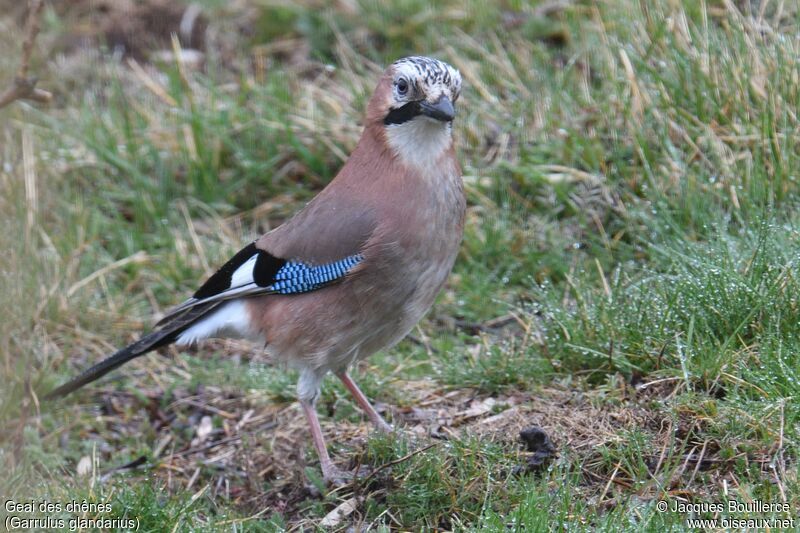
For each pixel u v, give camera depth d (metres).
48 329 11.18
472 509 7.77
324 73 14.12
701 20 11.74
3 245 10.73
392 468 8.23
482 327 10.70
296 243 8.51
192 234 12.19
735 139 10.70
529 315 9.90
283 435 9.51
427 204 8.37
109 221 12.52
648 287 9.24
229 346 11.21
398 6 14.76
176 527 7.82
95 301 11.61
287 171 12.86
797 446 7.53
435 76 8.31
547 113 12.25
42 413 10.12
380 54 14.45
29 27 7.11
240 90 13.77
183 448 9.73
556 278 11.05
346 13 15.14
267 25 15.40
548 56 13.20
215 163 12.84
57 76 14.73
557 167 11.73
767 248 9.02
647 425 8.19
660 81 11.33
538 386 9.03
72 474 8.96
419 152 8.38
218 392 10.41
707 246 9.50
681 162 10.86
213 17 15.81
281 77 13.91
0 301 10.06
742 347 8.49
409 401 9.48
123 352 9.11
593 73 12.68
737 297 8.70
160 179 12.78
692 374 8.39
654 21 11.82
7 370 9.69
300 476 8.71
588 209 11.34
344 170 8.73
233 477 9.07
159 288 11.84
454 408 9.20
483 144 12.42
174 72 13.87
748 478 7.50
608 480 7.81
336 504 8.23
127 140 13.05
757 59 10.94
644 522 7.07
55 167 12.80
